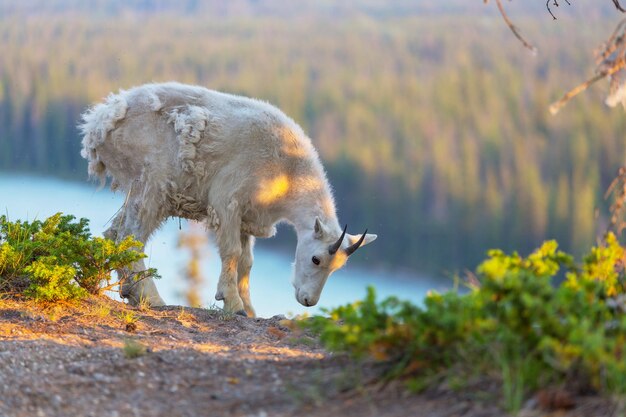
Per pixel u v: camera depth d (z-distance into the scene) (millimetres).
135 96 12828
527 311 5906
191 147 12383
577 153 114750
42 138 122938
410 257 110688
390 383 6340
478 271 6305
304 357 7836
